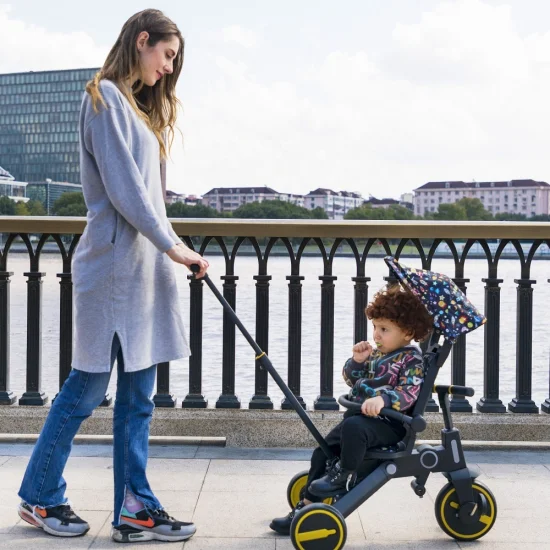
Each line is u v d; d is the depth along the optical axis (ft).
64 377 12.26
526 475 10.71
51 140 548.72
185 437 12.21
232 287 12.35
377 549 8.15
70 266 12.25
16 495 9.68
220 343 28.71
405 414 8.27
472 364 24.93
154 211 8.11
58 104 550.77
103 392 8.55
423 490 8.32
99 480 10.32
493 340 12.27
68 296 12.24
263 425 12.14
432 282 8.23
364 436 7.97
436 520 8.81
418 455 8.18
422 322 8.25
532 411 12.28
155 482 10.30
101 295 8.25
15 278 78.23
